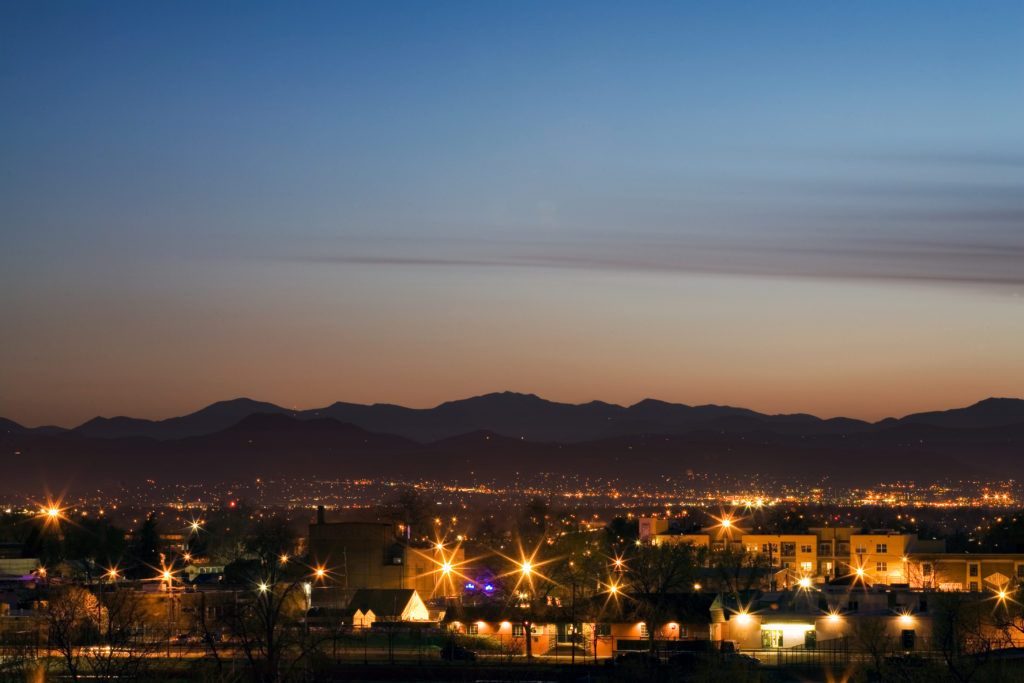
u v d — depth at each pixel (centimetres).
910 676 13000
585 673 14250
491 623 17562
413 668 14100
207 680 11381
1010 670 12781
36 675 12925
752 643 16275
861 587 18012
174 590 19700
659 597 17800
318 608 19925
